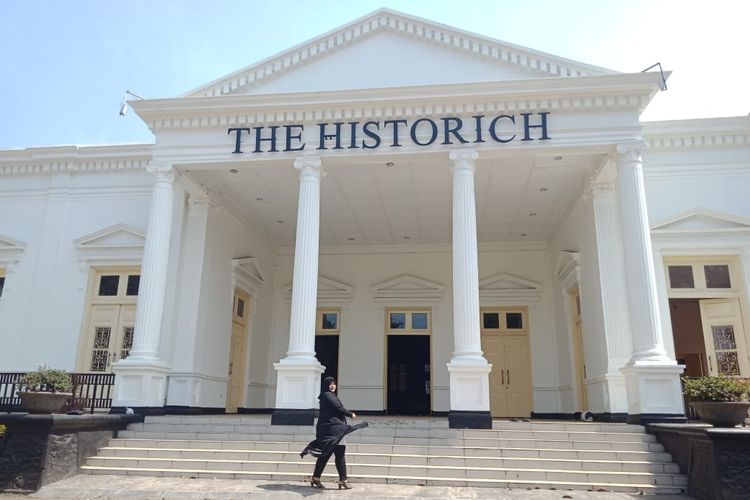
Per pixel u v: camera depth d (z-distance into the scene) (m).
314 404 10.25
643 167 13.12
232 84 12.48
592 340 12.93
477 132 11.16
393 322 18.44
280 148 11.63
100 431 9.27
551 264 17.73
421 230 17.44
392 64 12.31
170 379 12.55
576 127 11.06
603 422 11.20
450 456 8.62
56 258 14.47
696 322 17.88
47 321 14.09
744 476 6.73
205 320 13.47
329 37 12.44
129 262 14.20
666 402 9.62
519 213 15.75
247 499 7.07
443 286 18.20
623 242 10.80
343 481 7.53
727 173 12.90
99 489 7.66
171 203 11.95
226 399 14.80
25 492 7.70
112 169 14.87
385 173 13.27
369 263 18.80
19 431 8.11
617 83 10.90
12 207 15.06
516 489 7.75
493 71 12.00
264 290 18.03
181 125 12.02
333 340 18.62
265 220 16.67
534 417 16.84
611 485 7.77
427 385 17.95
